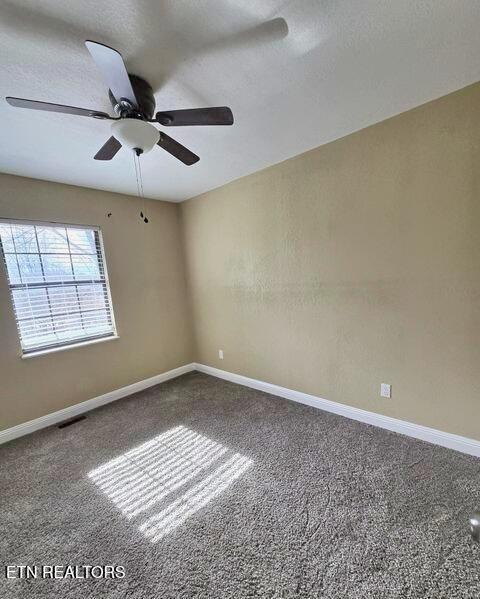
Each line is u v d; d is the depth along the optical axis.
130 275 3.27
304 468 1.86
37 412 2.61
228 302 3.34
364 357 2.29
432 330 1.94
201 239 3.50
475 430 1.85
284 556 1.30
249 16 1.11
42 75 1.35
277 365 2.96
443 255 1.84
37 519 1.57
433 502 1.54
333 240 2.34
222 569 1.26
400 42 1.27
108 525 1.51
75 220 2.83
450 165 1.76
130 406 2.94
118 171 2.54
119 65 1.04
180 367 3.82
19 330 2.52
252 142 2.18
